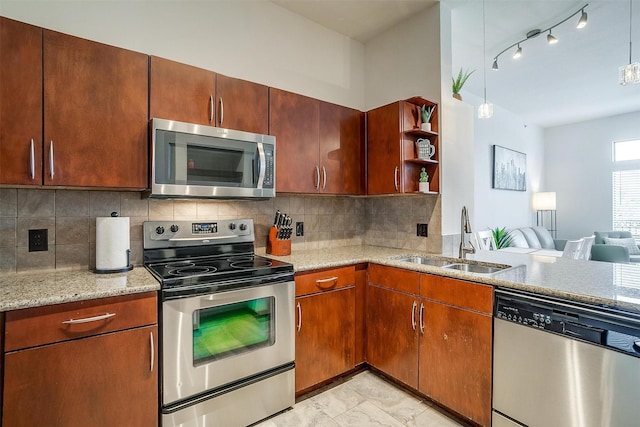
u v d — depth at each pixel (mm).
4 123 1380
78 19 1810
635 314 1189
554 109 5496
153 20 2039
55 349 1262
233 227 2268
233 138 1944
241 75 2385
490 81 4223
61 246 1747
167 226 2023
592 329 1288
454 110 2645
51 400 1256
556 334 1394
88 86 1568
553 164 6641
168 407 1501
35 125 1442
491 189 5168
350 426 1799
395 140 2475
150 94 1737
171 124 1739
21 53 1416
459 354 1780
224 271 1703
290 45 2648
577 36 3086
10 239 1629
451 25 2742
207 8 2246
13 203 1636
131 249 1937
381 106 2721
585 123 6234
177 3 2127
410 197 2727
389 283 2191
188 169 1791
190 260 2074
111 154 1623
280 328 1876
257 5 2475
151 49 2027
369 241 3072
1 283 1468
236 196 1961
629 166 5754
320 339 2104
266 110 2166
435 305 1907
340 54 2973
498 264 2070
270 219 2523
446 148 2559
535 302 1466
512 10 2666
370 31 2941
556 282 1535
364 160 2715
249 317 1773
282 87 2594
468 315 1738
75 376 1299
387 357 2199
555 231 6605
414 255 2502
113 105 1631
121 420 1396
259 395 1798
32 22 1689
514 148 5762
